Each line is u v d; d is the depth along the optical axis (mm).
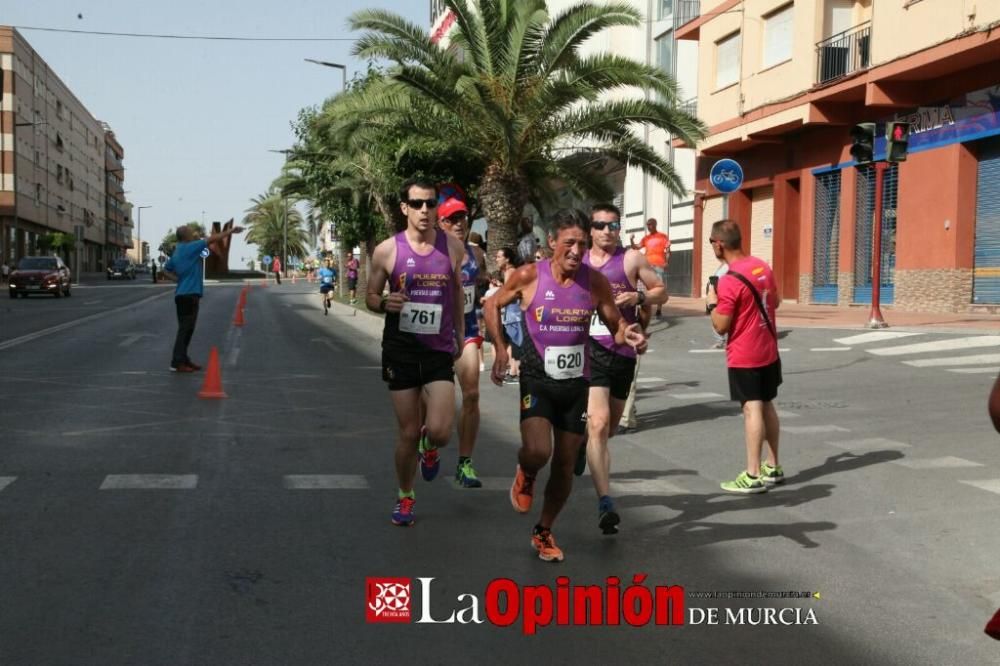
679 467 7977
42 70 86312
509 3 20016
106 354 16578
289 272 113125
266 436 8992
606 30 38375
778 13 25609
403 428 5883
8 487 6797
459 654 4055
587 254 6574
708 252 31469
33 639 4090
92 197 117688
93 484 6930
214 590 4742
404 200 5758
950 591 4949
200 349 17875
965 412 10305
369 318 27781
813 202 25938
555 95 19906
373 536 5762
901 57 20375
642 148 22016
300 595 4707
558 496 5293
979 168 20500
